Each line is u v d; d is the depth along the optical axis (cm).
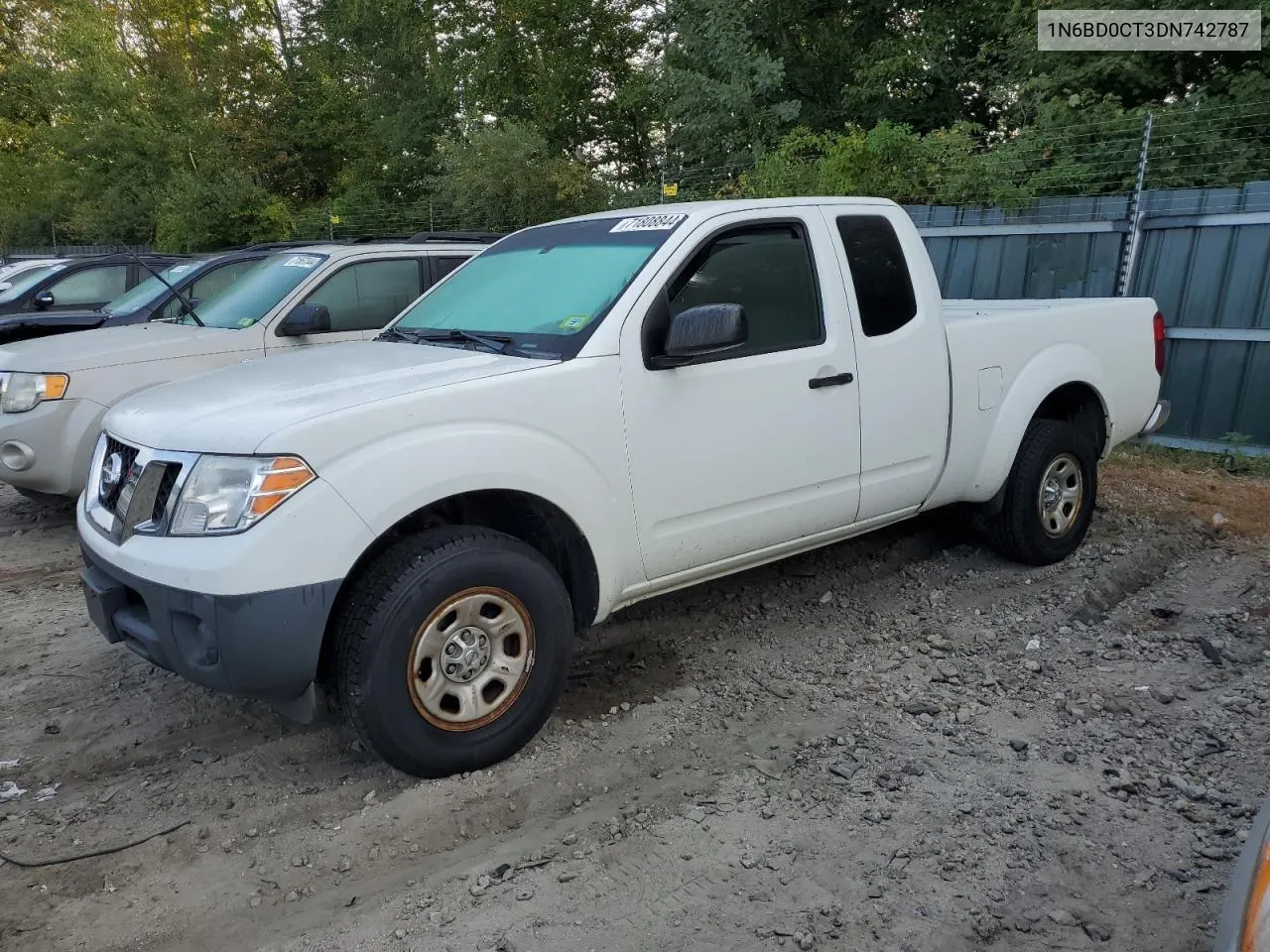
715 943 263
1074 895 280
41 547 630
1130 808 319
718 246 402
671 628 471
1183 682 406
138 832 319
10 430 609
